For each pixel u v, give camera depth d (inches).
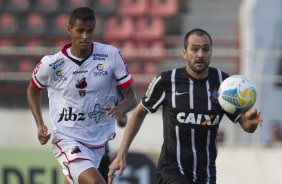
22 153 1392.7
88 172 780.0
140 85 1654.8
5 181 1386.6
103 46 799.1
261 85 1515.7
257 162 1425.9
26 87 1759.4
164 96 741.9
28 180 1385.3
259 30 1903.3
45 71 786.2
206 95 729.6
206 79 737.0
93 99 794.2
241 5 2071.9
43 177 1382.9
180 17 2066.9
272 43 1892.2
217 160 1435.8
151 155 1370.6
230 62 1820.9
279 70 1683.1
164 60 1841.8
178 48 1964.8
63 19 2060.8
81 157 790.5
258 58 1515.7
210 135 734.5
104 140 812.6
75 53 783.1
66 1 2092.8
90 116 798.5
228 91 705.0
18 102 1758.1
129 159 1373.0
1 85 1756.9
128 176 1368.1
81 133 800.9
